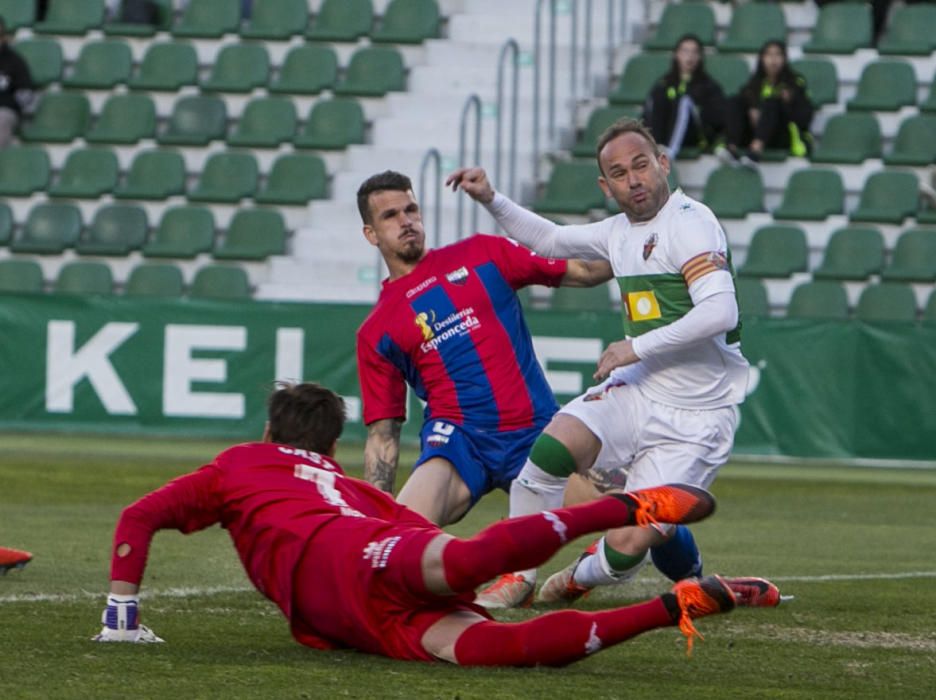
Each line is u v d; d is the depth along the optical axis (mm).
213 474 14539
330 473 14484
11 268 52781
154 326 46219
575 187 52156
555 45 55469
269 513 14117
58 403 46750
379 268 52438
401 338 18797
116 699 12086
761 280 49156
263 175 56094
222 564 22297
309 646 14539
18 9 61125
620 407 18016
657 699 12523
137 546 14711
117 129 57375
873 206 51031
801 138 52281
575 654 13367
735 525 30094
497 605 18891
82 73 59125
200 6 60531
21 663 13594
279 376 45719
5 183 55688
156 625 16359
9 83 56406
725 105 51531
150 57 58781
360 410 45438
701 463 17922
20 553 20203
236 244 53281
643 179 17797
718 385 18000
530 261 19141
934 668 14695
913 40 56125
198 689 12516
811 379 43781
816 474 41125
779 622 17672
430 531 13562
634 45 57219
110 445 43688
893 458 43500
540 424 19078
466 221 53406
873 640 16453
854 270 49156
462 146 50031
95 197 55250
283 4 60250
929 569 23641
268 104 56719
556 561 24500
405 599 13641
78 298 46562
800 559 24828
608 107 54844
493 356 18859
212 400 46000
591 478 19781
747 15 56781
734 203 51094
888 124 54000
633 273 18125
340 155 55688
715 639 16250
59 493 32500
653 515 13258
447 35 60094
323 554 13820
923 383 43250
